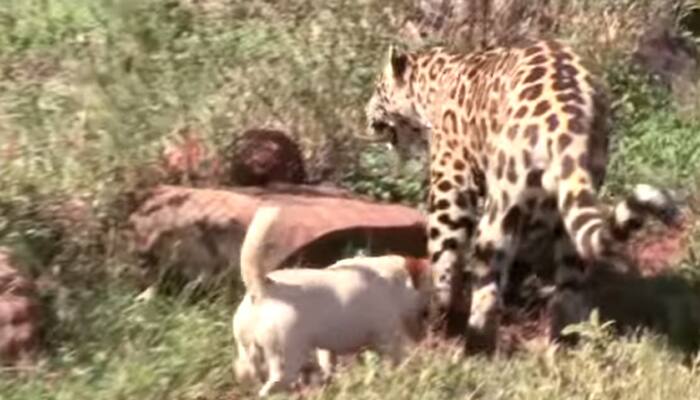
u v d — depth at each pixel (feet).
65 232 43.47
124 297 41.88
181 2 54.44
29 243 42.68
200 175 47.14
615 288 46.60
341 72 51.85
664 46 59.57
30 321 40.06
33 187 44.52
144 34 50.47
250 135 48.16
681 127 55.62
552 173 40.63
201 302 42.63
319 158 49.75
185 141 47.62
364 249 44.21
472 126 43.98
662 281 47.06
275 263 43.19
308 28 54.70
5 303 39.93
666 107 56.95
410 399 38.37
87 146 45.80
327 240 43.70
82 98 47.70
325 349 39.73
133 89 47.85
